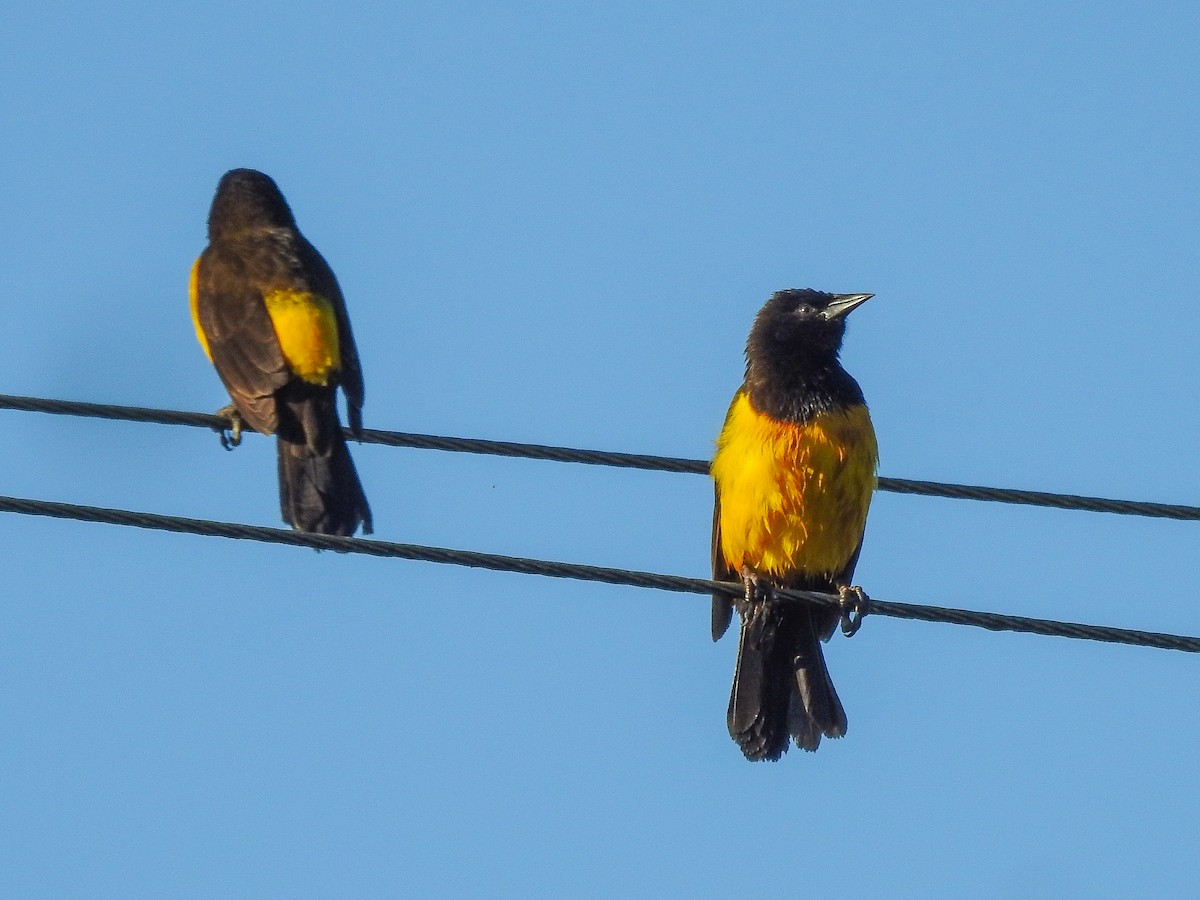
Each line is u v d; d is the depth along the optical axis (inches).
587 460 528.1
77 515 430.9
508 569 453.4
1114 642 467.2
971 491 530.9
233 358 511.2
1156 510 508.1
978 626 470.3
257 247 539.8
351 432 517.3
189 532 433.4
